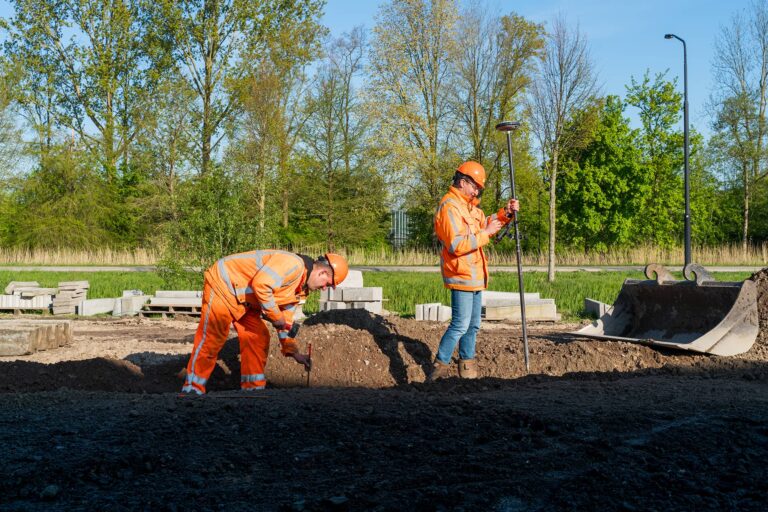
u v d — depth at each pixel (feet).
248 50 123.44
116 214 148.46
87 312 53.62
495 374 23.97
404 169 114.21
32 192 146.51
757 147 132.16
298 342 24.88
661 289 27.30
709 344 24.64
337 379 23.99
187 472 12.45
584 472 12.37
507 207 20.94
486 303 47.73
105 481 12.09
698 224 153.28
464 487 11.64
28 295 54.34
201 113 121.08
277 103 115.34
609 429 14.89
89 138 148.56
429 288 64.54
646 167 142.72
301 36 123.54
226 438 14.19
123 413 16.07
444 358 21.27
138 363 26.78
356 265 119.55
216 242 53.42
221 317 19.58
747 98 129.70
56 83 144.97
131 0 136.98
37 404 17.54
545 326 44.50
